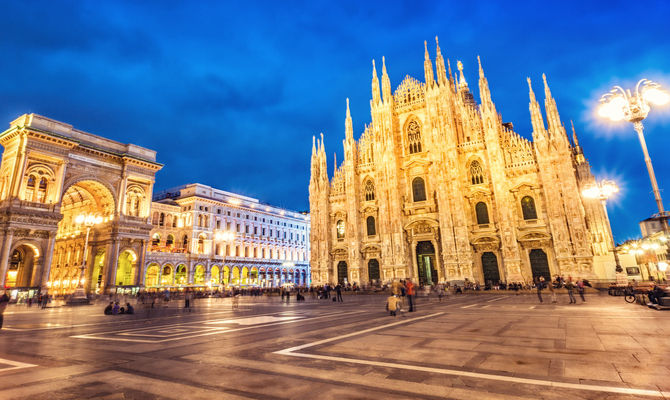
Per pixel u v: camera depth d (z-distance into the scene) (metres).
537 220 50.22
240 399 5.88
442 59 60.72
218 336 12.93
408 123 63.25
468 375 7.06
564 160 49.16
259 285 95.00
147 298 42.03
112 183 65.25
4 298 16.38
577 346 9.81
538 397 5.68
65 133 60.47
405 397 5.83
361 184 64.75
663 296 19.86
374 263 60.56
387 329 13.98
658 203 15.76
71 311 32.28
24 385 6.78
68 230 74.44
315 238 65.56
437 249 55.50
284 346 10.59
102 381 7.03
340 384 6.62
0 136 56.75
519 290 45.19
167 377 7.29
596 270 47.56
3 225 50.72
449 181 55.50
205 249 88.00
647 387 6.12
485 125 54.78
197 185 91.00
